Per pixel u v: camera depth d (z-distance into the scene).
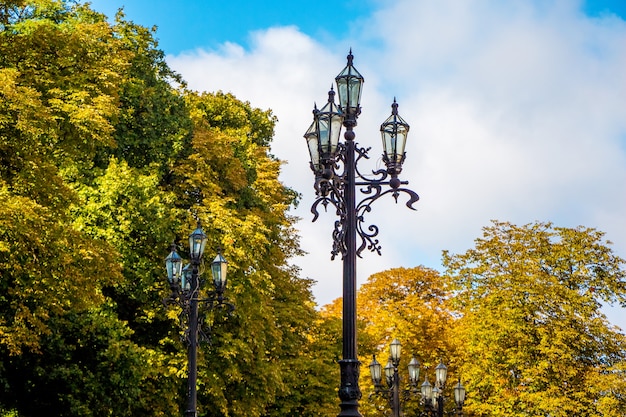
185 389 30.58
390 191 14.27
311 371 41.34
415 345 57.50
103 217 28.16
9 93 19.69
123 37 33.12
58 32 23.62
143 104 31.97
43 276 20.66
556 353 43.91
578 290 46.47
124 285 27.44
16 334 19.86
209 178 33.59
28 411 24.59
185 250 31.19
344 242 13.58
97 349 25.41
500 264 47.56
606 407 42.00
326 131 13.73
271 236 39.81
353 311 13.26
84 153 23.61
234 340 31.05
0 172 20.81
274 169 42.12
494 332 45.25
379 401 54.06
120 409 25.78
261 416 38.22
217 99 42.84
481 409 45.31
